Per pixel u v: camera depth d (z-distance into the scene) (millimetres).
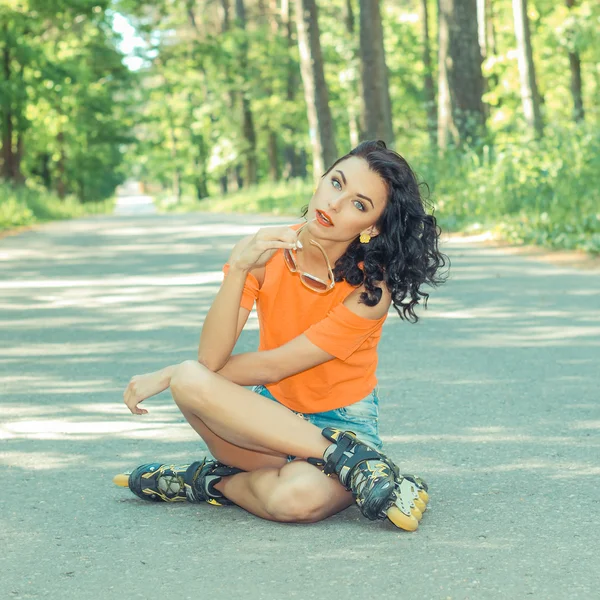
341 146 38344
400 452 4305
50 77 34562
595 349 6629
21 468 4148
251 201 36750
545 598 2691
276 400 3615
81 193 63781
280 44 43781
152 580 2887
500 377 5863
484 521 3361
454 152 18891
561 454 4223
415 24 46906
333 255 3373
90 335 7547
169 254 14125
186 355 6684
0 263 13422
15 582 2896
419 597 2711
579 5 32312
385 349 6852
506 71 29516
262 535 3256
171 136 61438
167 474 3609
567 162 15320
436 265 3426
